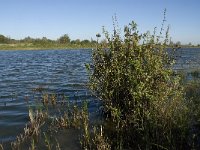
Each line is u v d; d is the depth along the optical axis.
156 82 8.62
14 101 12.79
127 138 7.71
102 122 9.20
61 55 55.06
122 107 8.98
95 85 9.44
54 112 10.77
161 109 7.80
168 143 6.94
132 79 8.43
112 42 9.38
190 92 11.35
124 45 9.18
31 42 107.94
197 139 7.37
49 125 9.37
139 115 7.93
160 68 8.73
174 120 7.40
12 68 28.70
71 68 27.53
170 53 9.36
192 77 16.06
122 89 8.90
